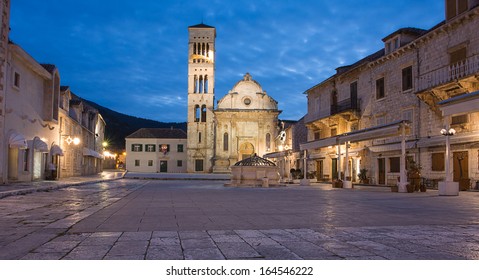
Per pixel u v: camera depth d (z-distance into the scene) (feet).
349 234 25.21
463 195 64.44
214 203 48.96
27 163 96.22
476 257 19.06
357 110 121.49
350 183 94.22
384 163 109.19
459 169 82.74
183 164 283.59
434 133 89.15
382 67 110.32
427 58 91.91
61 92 126.31
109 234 25.03
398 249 20.75
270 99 231.50
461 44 81.15
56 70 111.04
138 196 61.36
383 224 29.78
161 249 20.61
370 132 85.20
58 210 39.50
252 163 106.22
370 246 21.47
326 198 58.39
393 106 104.83
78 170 158.51
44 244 21.90
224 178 165.17
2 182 79.92
